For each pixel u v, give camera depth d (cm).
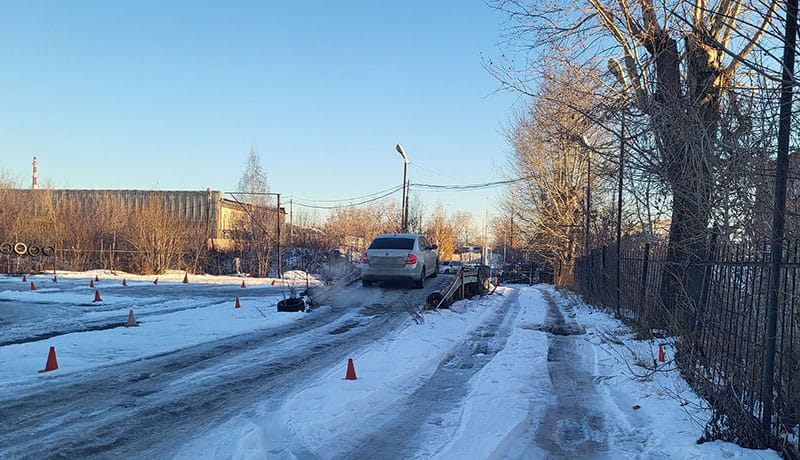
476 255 9512
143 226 3391
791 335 482
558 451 527
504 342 1138
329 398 662
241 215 4169
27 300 1692
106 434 535
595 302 1881
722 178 561
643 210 1040
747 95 551
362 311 1448
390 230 5525
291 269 3944
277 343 1039
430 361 902
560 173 3284
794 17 461
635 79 811
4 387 689
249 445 506
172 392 691
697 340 661
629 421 612
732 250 587
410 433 566
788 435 493
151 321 1262
